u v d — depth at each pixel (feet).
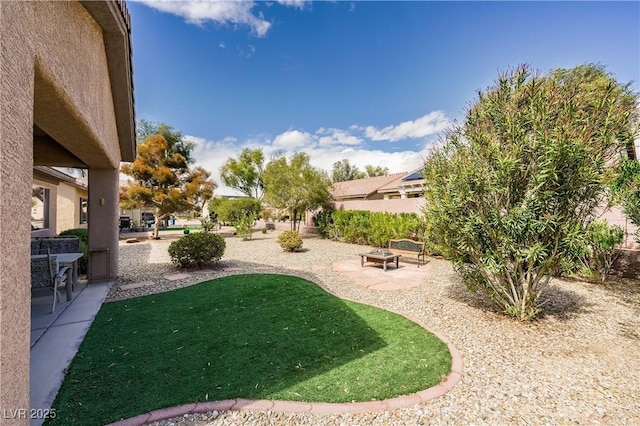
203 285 21.52
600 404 8.75
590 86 13.55
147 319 14.93
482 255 14.80
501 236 13.94
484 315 16.02
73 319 14.83
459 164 14.62
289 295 19.26
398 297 19.48
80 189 54.85
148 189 53.62
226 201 82.38
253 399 8.63
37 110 9.93
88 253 22.17
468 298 19.07
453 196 14.64
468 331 13.97
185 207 57.67
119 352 11.34
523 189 13.87
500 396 9.06
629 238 24.73
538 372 10.47
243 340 12.59
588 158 12.34
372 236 42.70
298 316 15.58
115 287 21.02
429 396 8.95
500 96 14.84
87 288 20.68
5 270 4.75
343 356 11.34
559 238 13.43
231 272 26.61
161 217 57.72
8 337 4.82
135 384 9.23
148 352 11.38
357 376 9.95
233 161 90.63
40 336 12.78
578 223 13.20
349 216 49.75
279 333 13.39
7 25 4.88
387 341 12.73
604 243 22.16
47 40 7.27
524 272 15.26
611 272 24.49
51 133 12.82
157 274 25.36
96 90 13.62
